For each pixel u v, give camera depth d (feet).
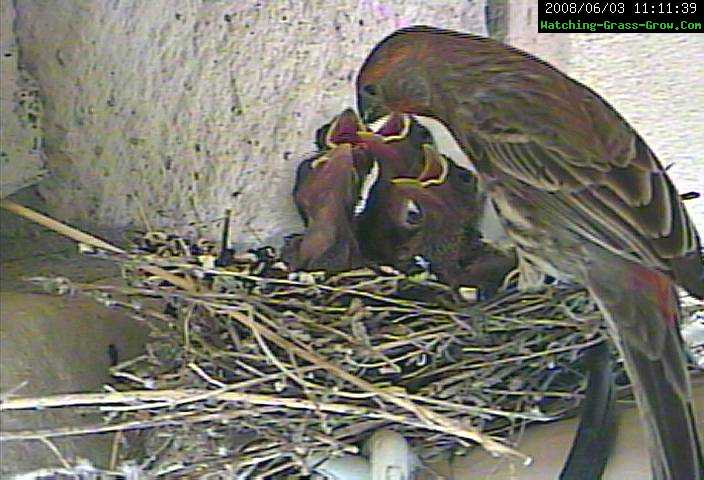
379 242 6.43
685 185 8.11
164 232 6.52
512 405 5.76
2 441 5.00
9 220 6.15
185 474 5.27
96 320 5.75
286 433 5.31
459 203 6.61
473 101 6.36
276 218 7.10
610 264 5.55
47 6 6.13
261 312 5.53
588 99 6.17
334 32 7.29
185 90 6.75
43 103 6.18
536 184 5.93
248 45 6.98
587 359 5.87
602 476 5.71
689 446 5.04
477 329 5.69
